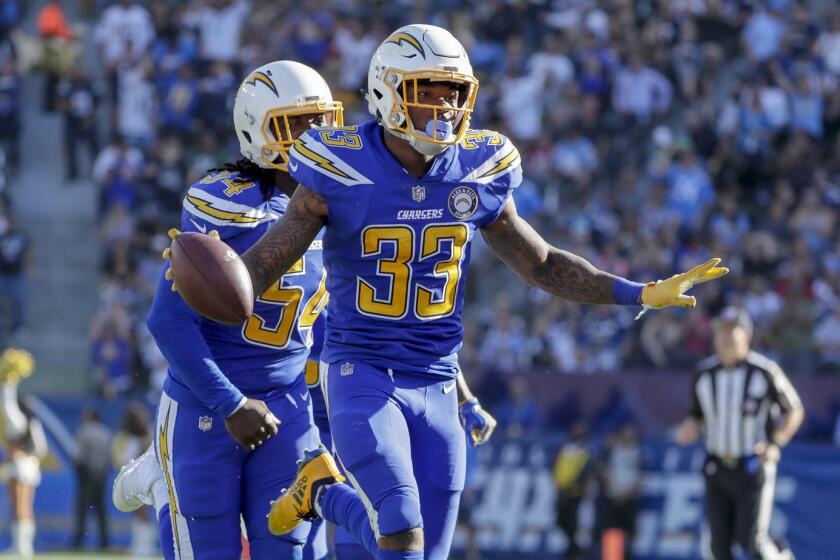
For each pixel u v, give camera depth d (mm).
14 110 63406
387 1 64562
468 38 61906
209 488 16766
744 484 29891
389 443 14797
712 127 56344
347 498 15359
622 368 46531
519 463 42719
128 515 43875
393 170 14984
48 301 60469
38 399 45719
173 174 58750
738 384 29891
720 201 52406
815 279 48656
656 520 40500
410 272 15156
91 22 71625
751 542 29922
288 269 15250
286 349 17125
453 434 15562
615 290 15750
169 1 68250
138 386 51500
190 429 16875
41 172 64562
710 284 48531
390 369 15281
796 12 61094
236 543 16969
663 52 59812
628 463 40844
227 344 16859
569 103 57844
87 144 63281
